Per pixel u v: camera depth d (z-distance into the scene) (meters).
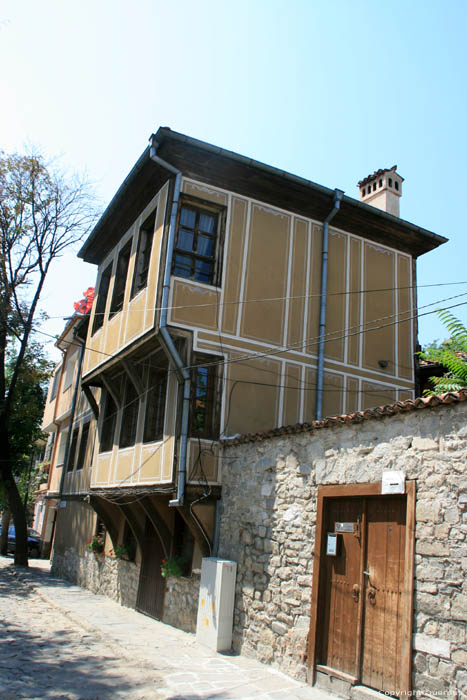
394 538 6.17
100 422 14.25
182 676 6.85
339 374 11.77
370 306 12.66
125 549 13.17
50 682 6.32
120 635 9.20
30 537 28.78
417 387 12.94
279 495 8.09
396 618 5.88
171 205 10.54
